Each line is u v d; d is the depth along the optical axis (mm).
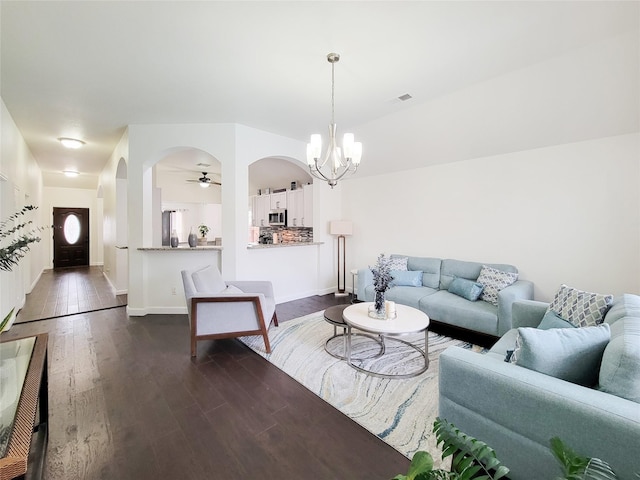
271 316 3178
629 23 1956
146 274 4020
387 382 2326
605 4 1798
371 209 5078
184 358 2723
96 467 1493
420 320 2572
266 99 3119
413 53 2301
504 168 3562
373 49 2248
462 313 3072
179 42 2172
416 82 2748
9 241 3496
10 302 3553
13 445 957
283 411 1963
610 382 1153
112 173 5355
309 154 2480
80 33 2064
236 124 3838
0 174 3014
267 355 2789
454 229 4043
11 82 2754
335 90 2914
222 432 1760
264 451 1615
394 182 4738
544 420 1166
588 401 1091
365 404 2045
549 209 3229
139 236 3939
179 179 8047
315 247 5207
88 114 3514
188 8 1828
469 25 1985
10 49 2244
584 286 3016
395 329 2363
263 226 7652
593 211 2951
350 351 2672
